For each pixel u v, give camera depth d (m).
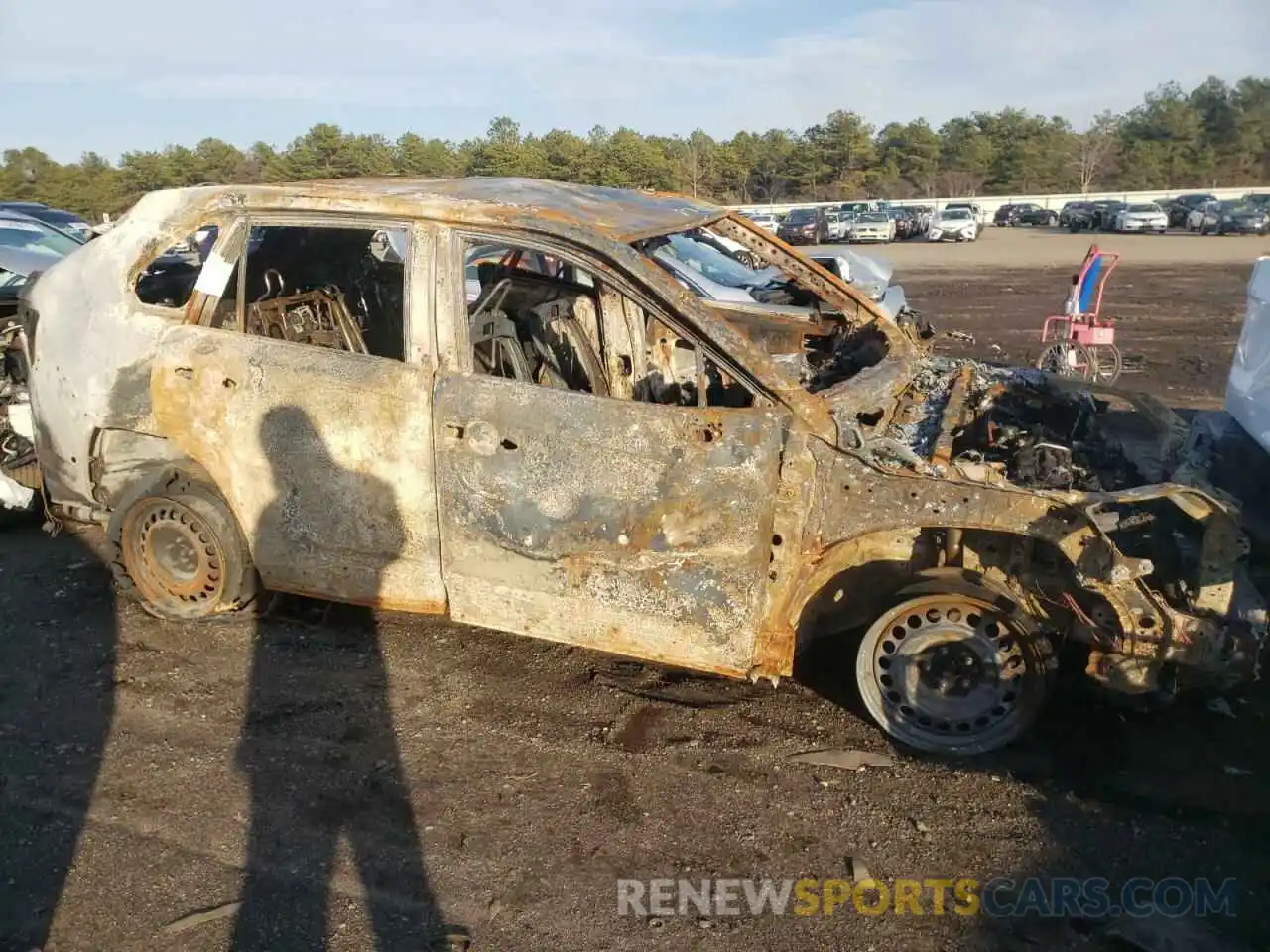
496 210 3.62
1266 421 4.03
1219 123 78.25
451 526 3.71
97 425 4.28
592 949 2.68
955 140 82.75
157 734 3.69
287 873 2.96
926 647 3.57
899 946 2.71
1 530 5.77
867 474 3.27
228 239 4.12
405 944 2.68
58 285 4.40
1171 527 3.52
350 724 3.76
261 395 3.93
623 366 4.49
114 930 2.73
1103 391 4.59
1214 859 3.05
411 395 3.67
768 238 4.84
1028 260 28.83
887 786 3.41
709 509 3.37
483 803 3.30
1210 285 20.70
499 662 4.23
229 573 4.28
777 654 3.45
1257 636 3.18
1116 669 3.35
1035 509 3.17
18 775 3.42
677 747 3.63
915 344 5.00
